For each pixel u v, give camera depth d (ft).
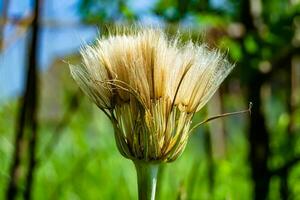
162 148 0.62
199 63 0.64
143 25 0.66
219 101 1.52
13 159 1.08
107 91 0.63
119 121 0.63
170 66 0.63
